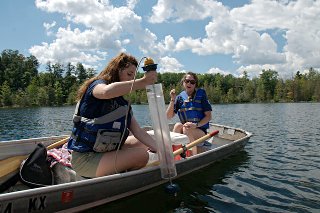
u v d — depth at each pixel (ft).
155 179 12.94
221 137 25.21
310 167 18.56
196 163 15.83
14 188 11.30
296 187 14.78
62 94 242.17
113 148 11.14
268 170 17.65
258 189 14.40
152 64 10.29
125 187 11.67
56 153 12.41
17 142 14.24
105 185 10.80
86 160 10.89
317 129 40.19
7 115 94.12
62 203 9.78
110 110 10.67
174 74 299.58
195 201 12.78
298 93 279.69
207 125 18.66
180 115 18.81
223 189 14.25
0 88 234.58
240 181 15.44
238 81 311.88
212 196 13.39
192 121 18.17
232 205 12.51
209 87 276.21
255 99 278.87
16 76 291.79
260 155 21.85
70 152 12.33
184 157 14.71
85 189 10.24
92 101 10.47
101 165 10.87
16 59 303.27
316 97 275.59
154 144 12.10
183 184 14.61
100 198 11.02
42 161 11.10
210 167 17.42
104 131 10.64
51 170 12.03
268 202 12.87
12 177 11.02
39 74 307.99
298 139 30.42
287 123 51.34
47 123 61.36
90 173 10.98
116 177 10.88
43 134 42.11
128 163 11.44
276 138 31.17
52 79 289.33
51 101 226.38
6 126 54.24
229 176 16.19
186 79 18.19
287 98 281.54
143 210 11.60
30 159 11.02
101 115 10.56
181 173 15.02
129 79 11.20
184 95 18.70
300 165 19.02
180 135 15.66
